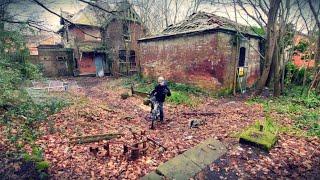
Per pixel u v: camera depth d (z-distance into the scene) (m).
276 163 5.09
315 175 4.61
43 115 8.04
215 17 15.52
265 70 12.88
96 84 21.45
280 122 7.81
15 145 5.68
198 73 14.73
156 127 8.04
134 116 9.62
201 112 9.77
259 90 13.23
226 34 13.74
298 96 12.49
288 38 15.93
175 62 16.30
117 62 29.19
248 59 16.05
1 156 5.14
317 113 8.82
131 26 27.62
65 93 14.77
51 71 27.89
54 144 6.12
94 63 29.89
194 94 14.19
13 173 4.61
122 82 20.91
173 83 16.42
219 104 11.70
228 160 5.32
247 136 6.14
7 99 7.93
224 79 13.91
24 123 7.20
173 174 4.76
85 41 28.72
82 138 6.46
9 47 8.70
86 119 8.71
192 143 6.36
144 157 5.52
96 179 4.60
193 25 15.52
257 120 7.88
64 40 31.84
